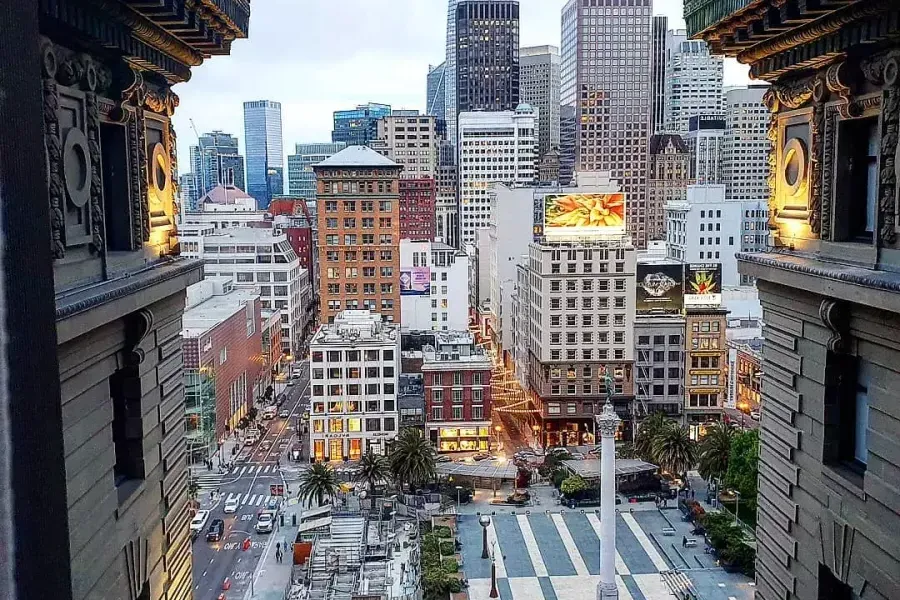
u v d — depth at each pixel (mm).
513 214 184500
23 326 7242
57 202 15438
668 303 126562
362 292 155000
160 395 21672
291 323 193000
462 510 97188
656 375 127250
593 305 126188
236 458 121188
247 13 23953
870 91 18734
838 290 18281
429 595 73000
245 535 91000
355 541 82875
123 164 20047
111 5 17094
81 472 16172
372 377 117062
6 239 7043
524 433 135750
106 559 17469
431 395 118750
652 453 99438
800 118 22438
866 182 19984
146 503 20469
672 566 79125
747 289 172000
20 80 7234
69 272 16344
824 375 20469
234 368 134250
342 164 151250
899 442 17281
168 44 20906
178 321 23422
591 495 99125
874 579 18266
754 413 127188
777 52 21609
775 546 23969
